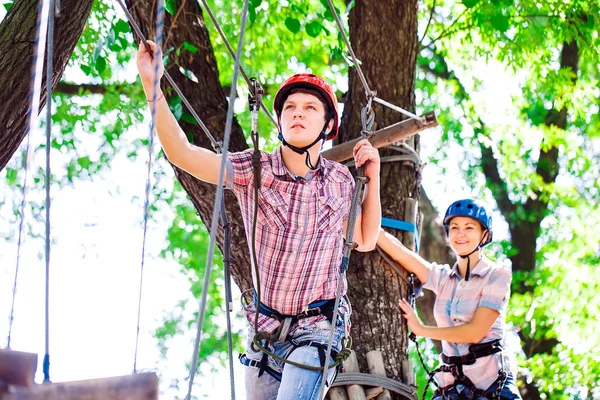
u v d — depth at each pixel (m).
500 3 8.44
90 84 11.09
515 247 13.92
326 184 4.33
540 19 10.62
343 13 7.59
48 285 2.82
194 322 13.99
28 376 2.40
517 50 10.80
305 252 4.24
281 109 4.34
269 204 4.22
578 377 11.91
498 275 6.06
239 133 6.79
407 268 6.41
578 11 10.41
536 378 11.73
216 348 14.10
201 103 6.65
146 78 3.63
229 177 4.21
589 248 13.23
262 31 10.73
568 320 12.40
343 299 4.38
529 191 12.89
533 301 11.56
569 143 12.81
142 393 2.46
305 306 4.29
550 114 13.45
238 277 6.43
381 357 6.23
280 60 10.93
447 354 6.12
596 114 13.28
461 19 11.02
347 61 7.11
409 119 6.33
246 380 4.48
